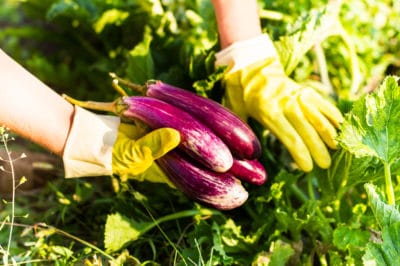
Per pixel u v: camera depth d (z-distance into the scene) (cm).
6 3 235
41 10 177
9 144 162
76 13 162
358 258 113
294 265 120
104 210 136
